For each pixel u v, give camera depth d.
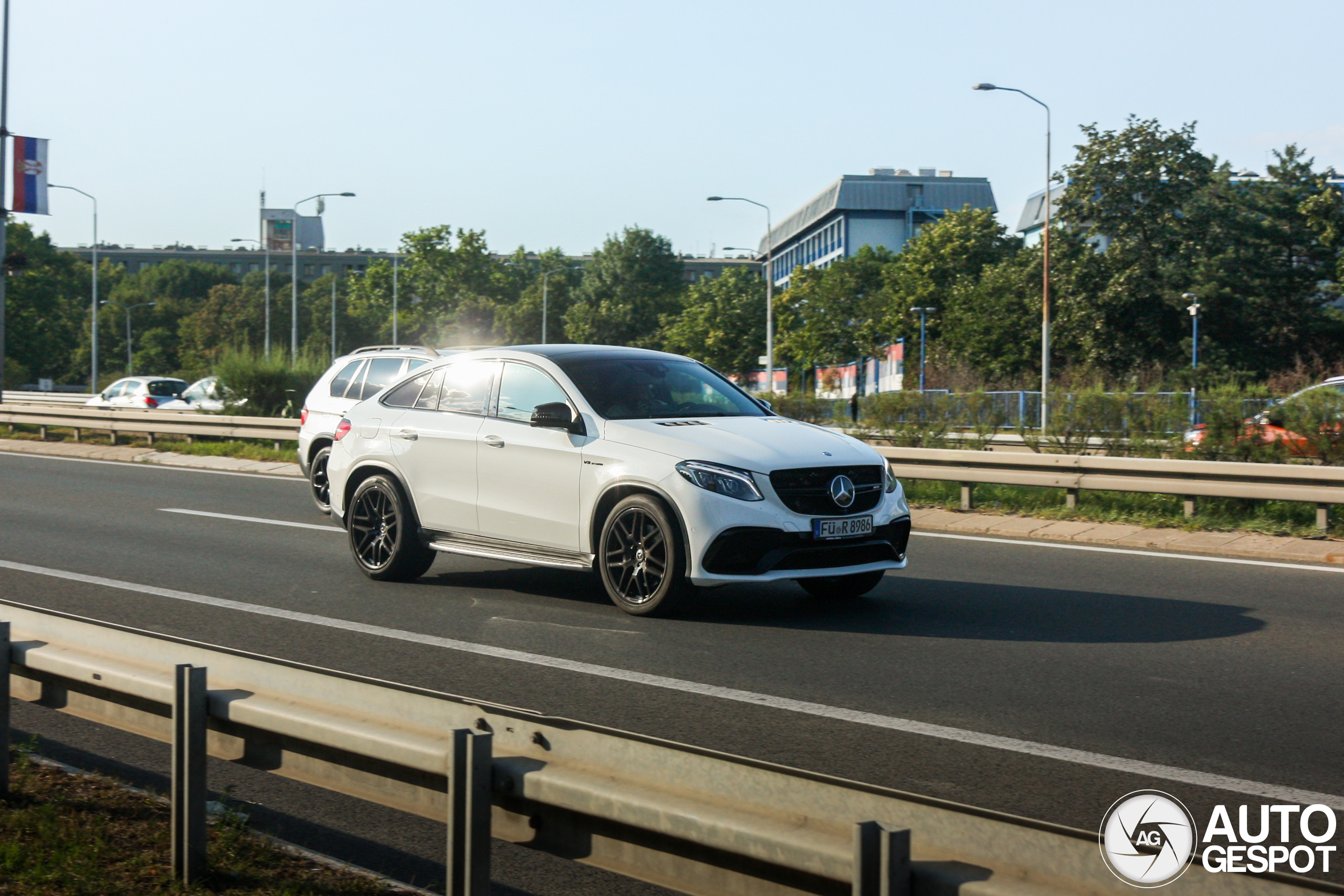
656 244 108.56
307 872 3.51
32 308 91.81
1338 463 13.18
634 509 7.45
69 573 9.19
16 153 27.67
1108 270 51.84
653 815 2.54
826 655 6.54
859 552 7.50
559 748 2.80
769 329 49.78
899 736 5.02
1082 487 12.53
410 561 8.79
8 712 4.04
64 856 3.54
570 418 7.83
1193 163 51.09
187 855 3.34
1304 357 51.34
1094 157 51.22
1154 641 6.89
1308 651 6.65
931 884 2.19
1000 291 58.47
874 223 123.31
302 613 7.68
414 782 2.99
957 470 13.32
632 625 7.35
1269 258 52.28
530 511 8.04
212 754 3.53
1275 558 10.35
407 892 3.39
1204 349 51.56
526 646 6.74
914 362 60.28
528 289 107.75
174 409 33.56
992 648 6.72
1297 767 4.61
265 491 15.70
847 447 7.70
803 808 2.40
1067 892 2.07
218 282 156.50
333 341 99.94
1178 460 12.30
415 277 105.25
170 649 3.62
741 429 7.69
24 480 17.12
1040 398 16.73
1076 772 4.55
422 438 8.70
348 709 3.16
